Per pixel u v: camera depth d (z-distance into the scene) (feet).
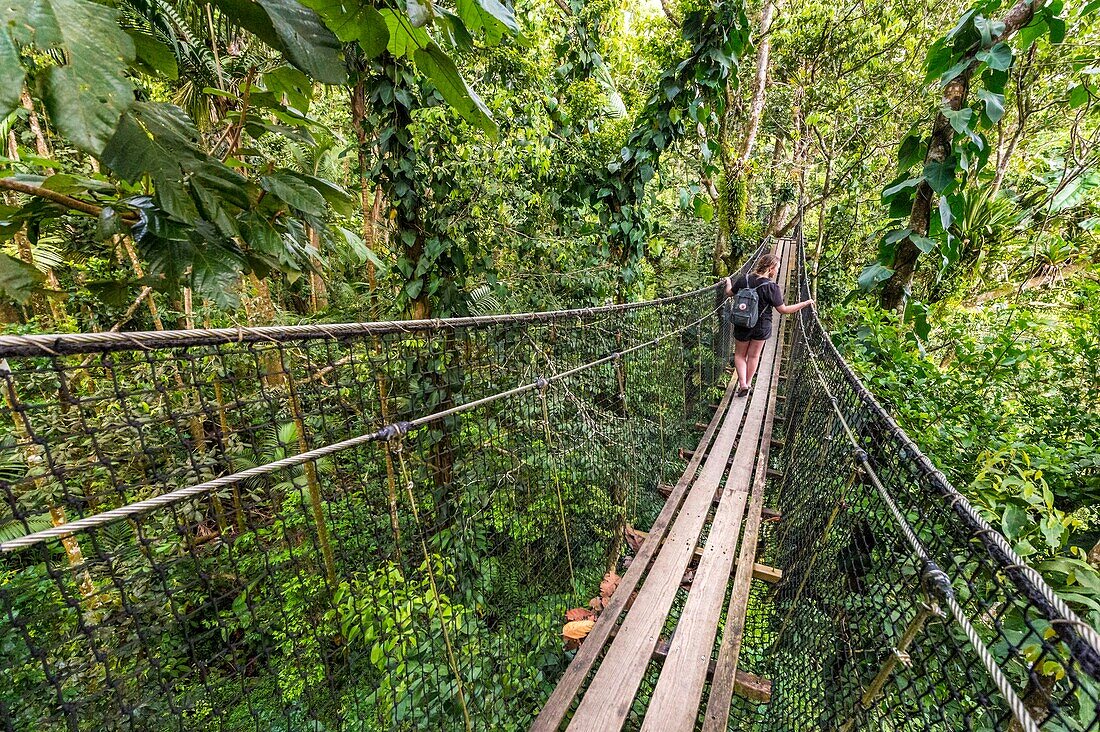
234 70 10.53
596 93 13.73
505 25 2.60
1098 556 5.09
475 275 11.66
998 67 10.50
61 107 1.73
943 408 9.18
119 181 3.01
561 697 5.50
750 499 9.64
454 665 4.95
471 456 6.96
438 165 9.34
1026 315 12.26
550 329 8.11
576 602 7.86
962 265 20.12
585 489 8.91
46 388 6.36
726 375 20.49
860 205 29.73
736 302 13.52
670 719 5.23
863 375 10.21
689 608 6.61
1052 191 20.56
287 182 3.15
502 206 10.94
